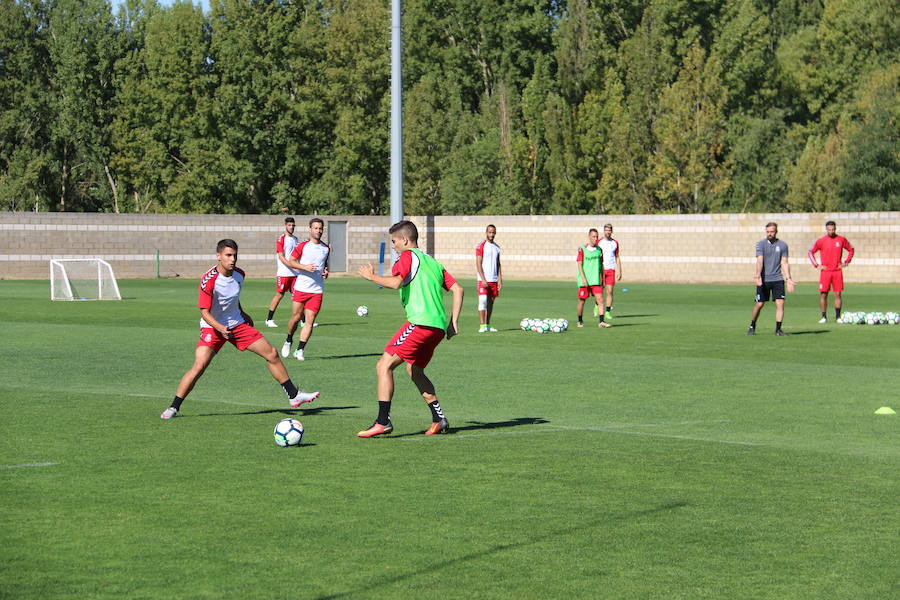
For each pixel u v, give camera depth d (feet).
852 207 359.05
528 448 57.16
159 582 34.01
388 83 440.86
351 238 337.11
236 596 32.71
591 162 406.00
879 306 192.85
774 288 129.18
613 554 37.29
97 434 60.75
